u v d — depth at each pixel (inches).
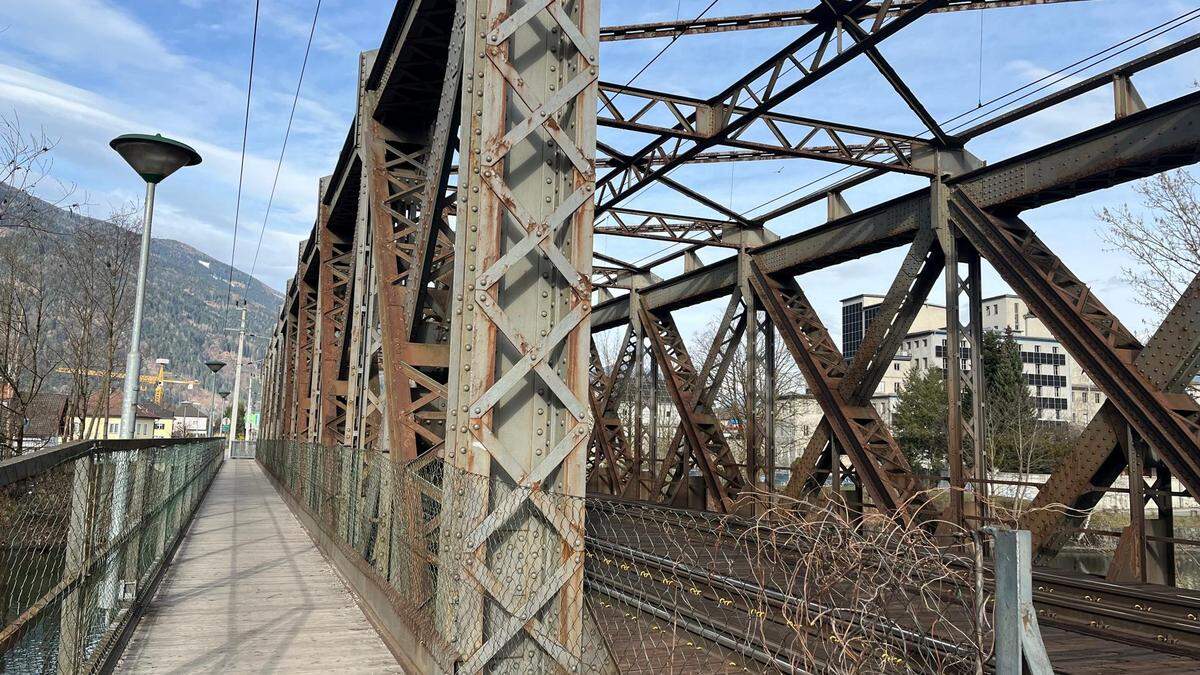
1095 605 305.1
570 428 175.9
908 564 89.4
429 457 277.4
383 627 264.1
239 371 2198.6
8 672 130.4
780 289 605.0
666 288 768.9
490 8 177.2
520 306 181.9
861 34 370.6
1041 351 2396.7
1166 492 347.9
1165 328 345.7
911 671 89.6
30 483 138.0
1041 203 416.8
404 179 382.6
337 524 416.5
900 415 1691.7
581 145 180.4
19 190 686.5
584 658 168.7
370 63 403.9
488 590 167.9
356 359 438.0
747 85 440.8
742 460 1601.9
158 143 420.2
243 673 222.7
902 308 490.0
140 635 266.8
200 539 534.3
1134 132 354.6
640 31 407.8
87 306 1060.5
